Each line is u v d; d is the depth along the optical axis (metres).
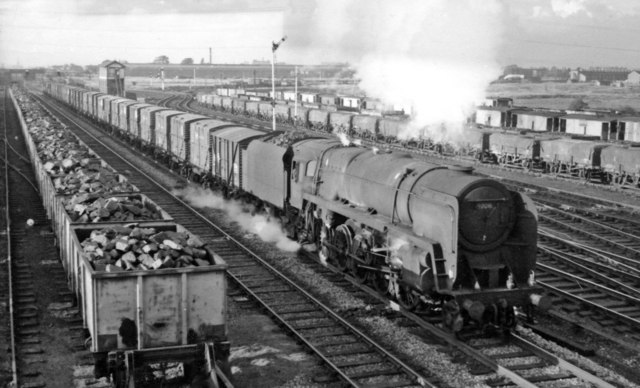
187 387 10.80
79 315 14.14
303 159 20.22
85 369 11.59
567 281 17.39
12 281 16.81
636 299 15.48
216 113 85.62
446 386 10.91
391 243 14.85
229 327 13.70
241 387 10.91
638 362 12.27
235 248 20.47
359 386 10.79
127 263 10.84
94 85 156.88
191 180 33.72
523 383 10.88
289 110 73.19
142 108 46.25
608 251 21.23
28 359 12.05
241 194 26.36
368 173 16.36
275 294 15.88
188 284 10.42
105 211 14.68
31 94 127.00
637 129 44.31
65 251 15.21
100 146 50.47
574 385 10.96
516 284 13.23
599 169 38.53
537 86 155.75
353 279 16.83
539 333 13.41
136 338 10.33
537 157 43.03
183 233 12.67
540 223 25.52
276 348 12.59
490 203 12.99
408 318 14.16
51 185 20.58
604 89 144.50
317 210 19.05
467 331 13.48
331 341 12.88
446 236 12.90
